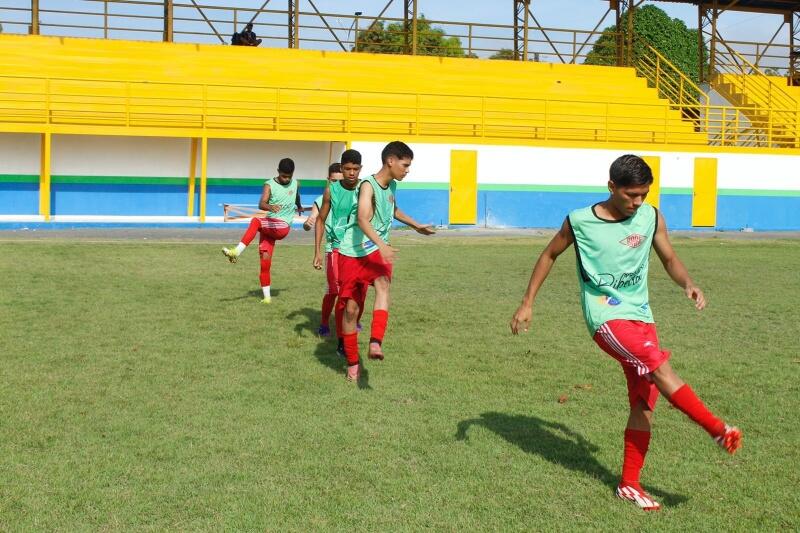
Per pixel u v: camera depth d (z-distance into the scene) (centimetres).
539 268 460
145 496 420
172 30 2755
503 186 2606
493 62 2939
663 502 423
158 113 2359
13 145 2339
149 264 1406
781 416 574
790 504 421
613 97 2959
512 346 797
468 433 526
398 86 2792
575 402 603
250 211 2491
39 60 2525
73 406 573
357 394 615
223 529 383
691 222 2766
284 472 455
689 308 1059
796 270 1499
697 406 402
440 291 1169
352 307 636
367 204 614
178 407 575
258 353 746
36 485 432
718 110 3281
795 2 3388
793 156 2838
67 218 2362
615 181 426
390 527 388
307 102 2642
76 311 940
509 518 400
